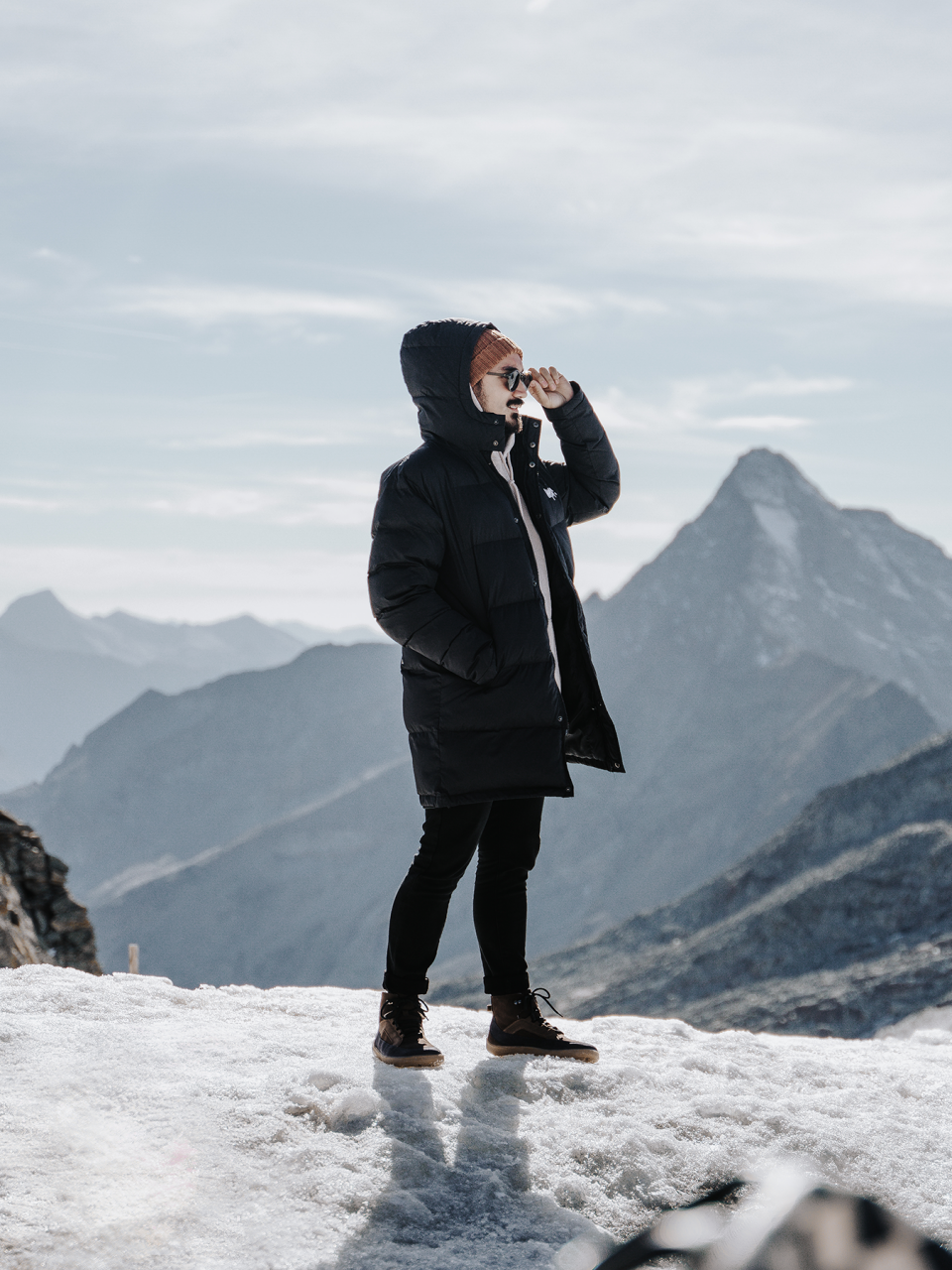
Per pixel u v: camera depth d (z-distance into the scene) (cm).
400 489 466
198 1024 487
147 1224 302
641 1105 418
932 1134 414
